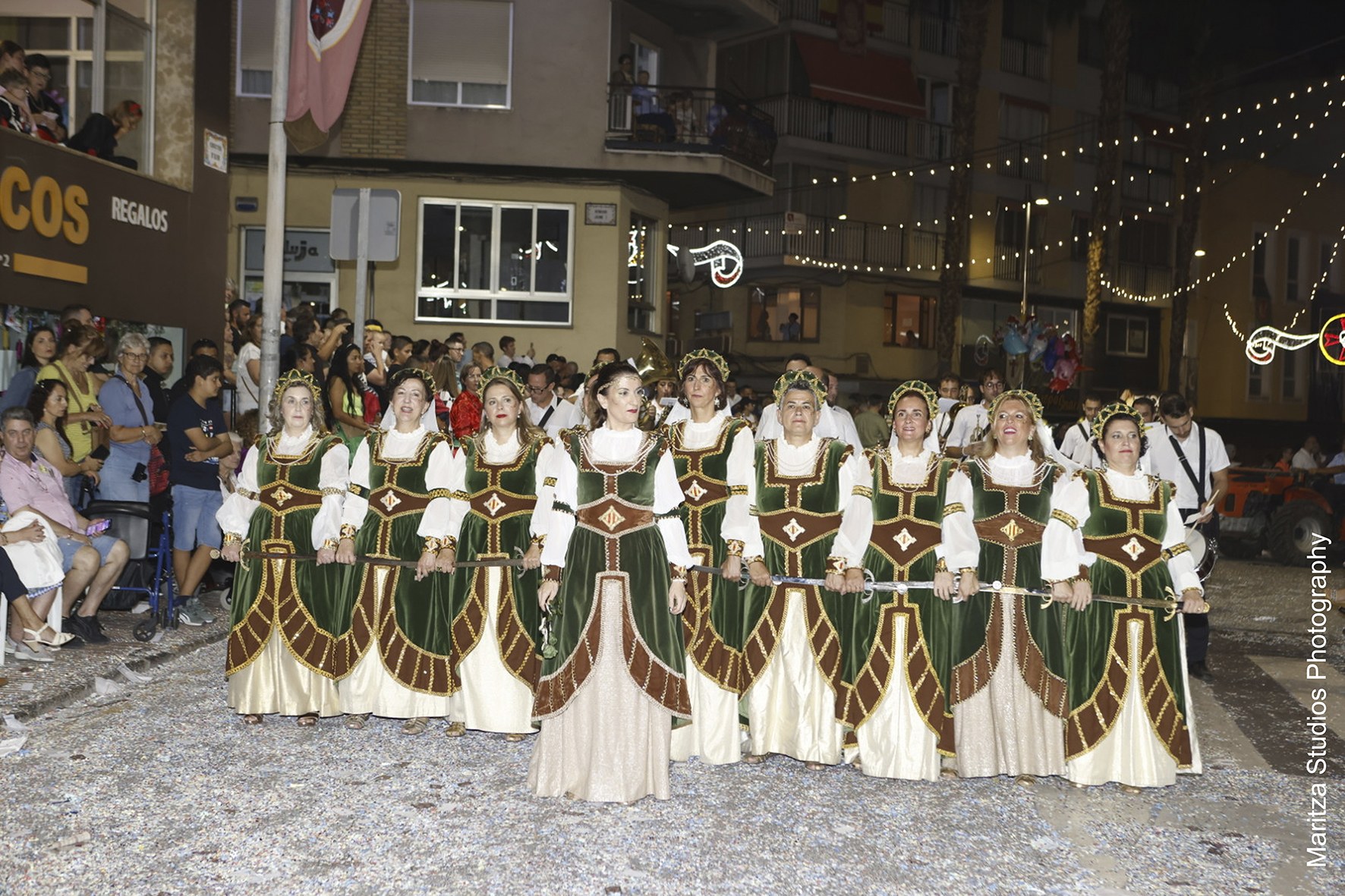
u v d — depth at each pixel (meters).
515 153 17.67
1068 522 5.38
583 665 4.90
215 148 13.32
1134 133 34.88
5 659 6.96
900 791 5.22
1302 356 36.94
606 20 17.77
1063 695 5.42
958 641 5.46
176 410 8.30
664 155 17.84
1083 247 33.56
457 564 5.94
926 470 5.55
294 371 6.35
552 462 5.20
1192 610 5.39
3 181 9.68
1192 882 4.21
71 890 3.92
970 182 27.22
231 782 5.07
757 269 28.06
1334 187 35.03
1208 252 36.34
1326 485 14.82
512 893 3.95
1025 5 32.03
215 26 13.23
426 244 18.11
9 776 5.09
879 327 29.39
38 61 10.60
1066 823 4.85
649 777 4.94
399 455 6.19
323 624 6.11
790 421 5.61
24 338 10.16
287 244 17.97
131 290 11.74
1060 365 28.88
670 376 8.55
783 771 5.50
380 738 5.86
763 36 28.02
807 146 27.69
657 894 3.96
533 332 18.34
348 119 17.39
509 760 5.51
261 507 6.19
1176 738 5.32
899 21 29.36
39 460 7.38
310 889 3.95
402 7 17.44
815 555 5.60
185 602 8.37
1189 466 7.96
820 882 4.11
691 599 5.74
